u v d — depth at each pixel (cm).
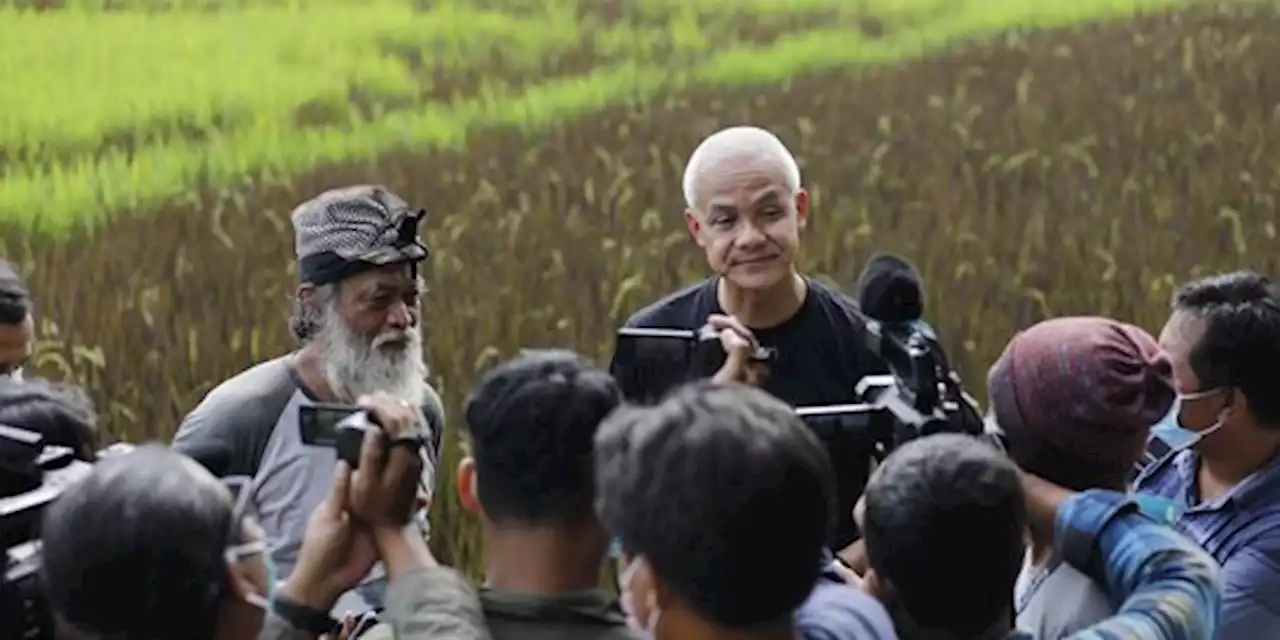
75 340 951
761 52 2395
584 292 1030
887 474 260
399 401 270
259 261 1172
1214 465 372
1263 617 354
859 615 254
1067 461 297
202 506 226
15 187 1462
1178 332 365
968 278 1065
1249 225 1227
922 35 2453
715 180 408
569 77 2261
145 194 1469
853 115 1806
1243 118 1672
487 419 255
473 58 2350
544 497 253
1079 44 2205
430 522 717
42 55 2092
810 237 1193
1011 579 258
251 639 236
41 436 274
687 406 236
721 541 226
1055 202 1315
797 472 229
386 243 402
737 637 232
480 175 1510
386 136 1823
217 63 2145
